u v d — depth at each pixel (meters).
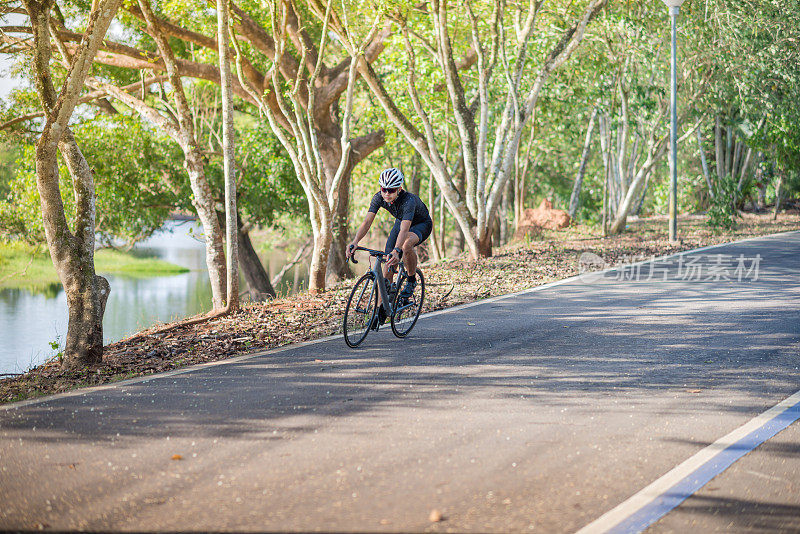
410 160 34.44
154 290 42.69
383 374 7.93
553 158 40.25
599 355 8.69
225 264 14.13
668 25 23.86
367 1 16.17
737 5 22.73
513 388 7.30
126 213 27.20
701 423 6.16
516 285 14.84
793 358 8.42
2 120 22.03
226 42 12.34
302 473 5.10
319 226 15.25
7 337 24.59
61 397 7.30
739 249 20.19
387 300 9.55
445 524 4.29
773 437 5.81
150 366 8.90
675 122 21.69
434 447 5.60
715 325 10.39
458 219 19.31
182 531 4.24
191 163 14.15
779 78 25.11
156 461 5.40
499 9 18.88
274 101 22.78
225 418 6.44
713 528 4.27
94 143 25.47
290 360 8.72
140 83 19.44
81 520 4.41
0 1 13.80
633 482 4.91
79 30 19.05
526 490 4.78
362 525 4.28
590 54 24.25
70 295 9.23
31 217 25.72
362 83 25.70
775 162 30.62
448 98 23.39
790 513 4.47
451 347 9.27
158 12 20.64
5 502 4.70
